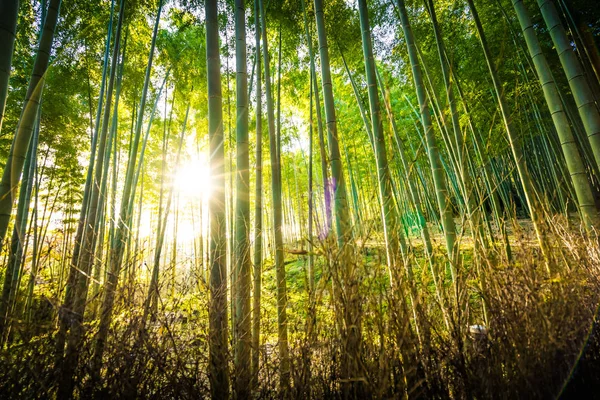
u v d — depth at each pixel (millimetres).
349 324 1449
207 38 2158
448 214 2426
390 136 1696
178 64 5469
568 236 2135
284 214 10516
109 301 1723
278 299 2271
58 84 4578
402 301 1528
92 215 3037
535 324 1424
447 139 3877
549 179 7520
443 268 1799
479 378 1432
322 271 1611
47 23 2010
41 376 1570
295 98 5949
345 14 4496
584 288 1698
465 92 5168
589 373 1433
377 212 1640
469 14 5008
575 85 2307
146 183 8844
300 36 4688
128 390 1563
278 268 2410
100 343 1642
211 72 2105
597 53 3146
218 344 1797
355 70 5902
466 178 1869
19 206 3602
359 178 6469
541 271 1588
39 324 1637
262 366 2006
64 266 1939
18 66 4418
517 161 2541
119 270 1807
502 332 1500
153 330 1771
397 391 1420
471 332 1632
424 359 1514
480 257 1740
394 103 7855
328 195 1879
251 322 2160
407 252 2061
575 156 2346
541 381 1334
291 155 8477
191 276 2150
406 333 1496
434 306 1764
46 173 5219
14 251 2703
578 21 3277
